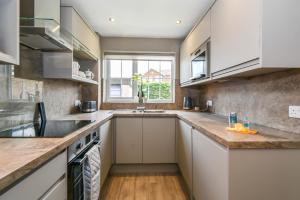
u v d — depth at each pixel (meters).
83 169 1.37
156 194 2.32
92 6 2.42
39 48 1.95
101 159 2.18
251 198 1.18
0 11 1.08
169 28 3.18
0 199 0.64
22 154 0.85
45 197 0.90
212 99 3.05
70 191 1.19
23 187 0.74
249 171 1.18
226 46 1.74
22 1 1.58
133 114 2.99
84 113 2.95
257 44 1.29
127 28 3.17
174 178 2.79
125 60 3.83
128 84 3.84
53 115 2.36
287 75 1.47
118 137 2.99
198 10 2.52
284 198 1.19
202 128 1.66
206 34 2.27
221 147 1.31
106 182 2.64
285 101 1.50
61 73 2.12
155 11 2.55
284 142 1.18
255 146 1.17
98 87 3.48
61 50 2.06
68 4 2.35
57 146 0.99
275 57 1.26
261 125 1.75
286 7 1.26
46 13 1.77
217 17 1.94
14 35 1.09
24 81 1.80
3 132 1.38
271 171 1.18
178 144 2.91
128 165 3.06
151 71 3.85
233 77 2.01
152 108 3.72
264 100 1.74
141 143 3.01
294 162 1.19
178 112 3.16
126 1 2.30
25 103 1.81
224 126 1.71
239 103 2.19
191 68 2.88
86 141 1.57
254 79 1.89
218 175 1.34
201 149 1.75
